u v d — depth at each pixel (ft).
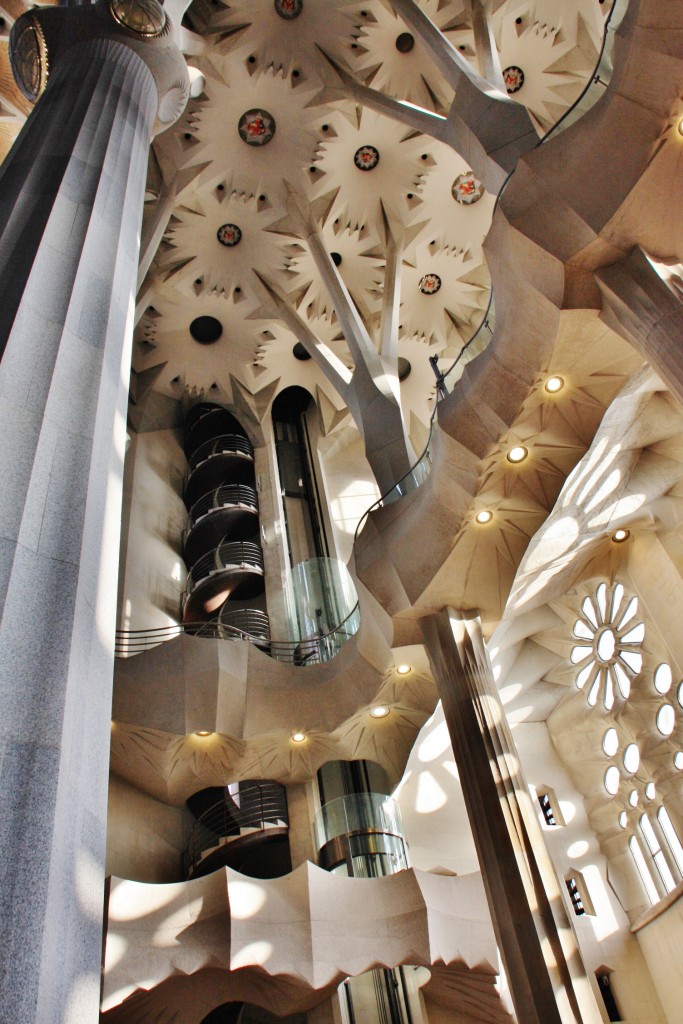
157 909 33.58
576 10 56.54
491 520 37.01
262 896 35.22
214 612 58.85
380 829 42.42
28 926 9.42
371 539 40.19
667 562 45.68
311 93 59.82
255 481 66.85
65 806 11.06
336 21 57.77
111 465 16.58
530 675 58.18
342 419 70.18
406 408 70.49
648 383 36.42
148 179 60.64
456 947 36.73
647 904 50.08
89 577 13.99
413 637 39.45
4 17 40.81
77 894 10.82
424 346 69.05
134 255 22.27
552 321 30.22
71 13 30.04
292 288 67.21
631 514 45.34
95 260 19.88
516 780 33.42
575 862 52.06
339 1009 37.35
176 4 33.24
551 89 59.67
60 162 22.24
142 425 68.23
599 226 28.09
